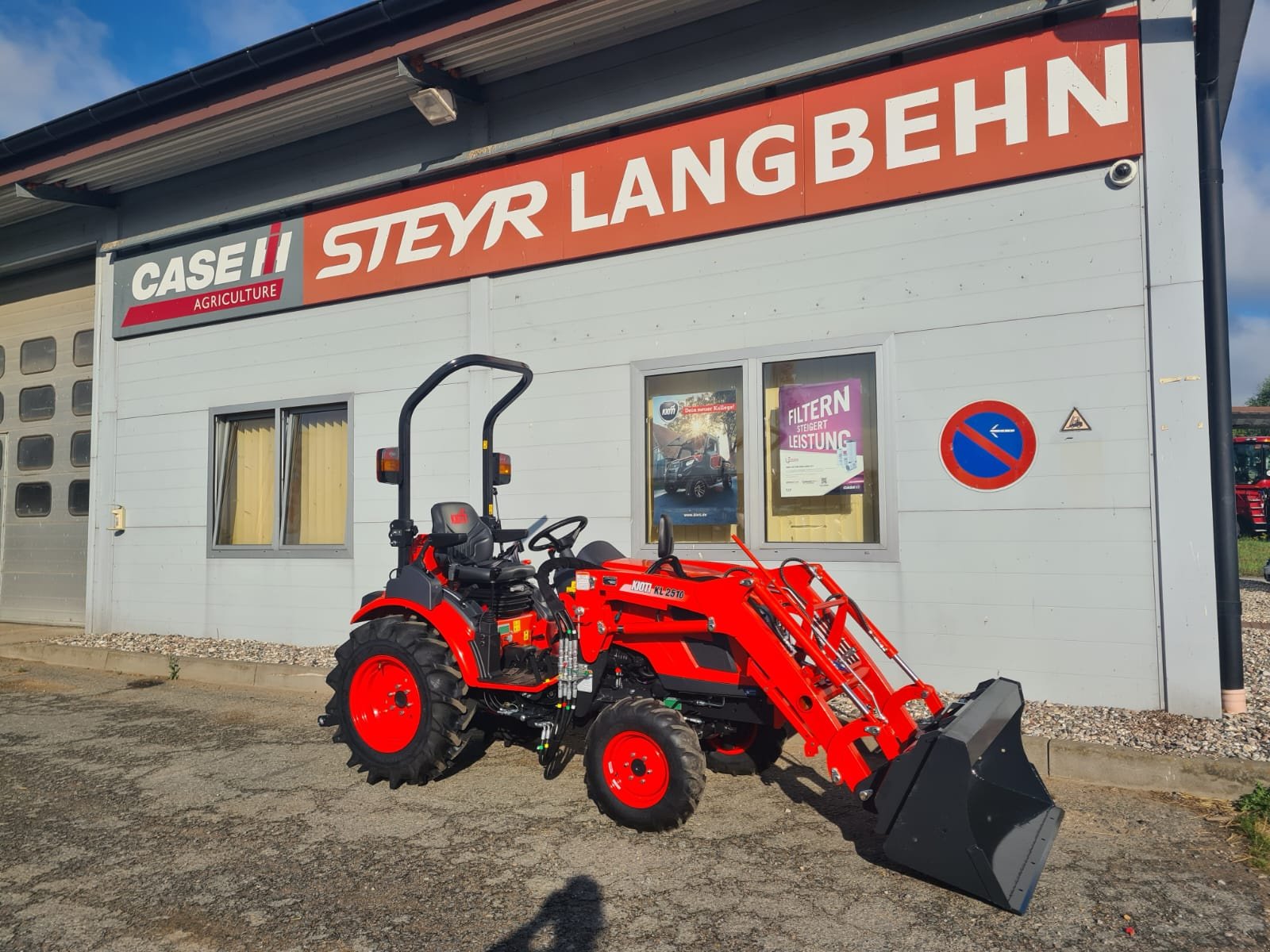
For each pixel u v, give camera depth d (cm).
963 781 320
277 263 866
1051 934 301
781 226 644
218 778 480
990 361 575
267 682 733
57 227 1033
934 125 589
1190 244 524
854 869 353
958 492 582
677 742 381
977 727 335
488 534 507
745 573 417
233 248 893
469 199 766
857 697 379
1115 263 543
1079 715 525
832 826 400
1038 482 559
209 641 873
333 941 300
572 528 718
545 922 311
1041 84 559
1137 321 537
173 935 305
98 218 997
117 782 474
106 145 857
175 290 930
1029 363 564
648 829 391
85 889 343
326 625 827
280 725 599
